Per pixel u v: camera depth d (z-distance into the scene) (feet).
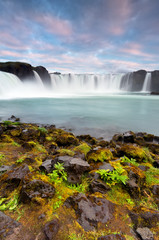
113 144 30.50
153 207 10.32
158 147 30.96
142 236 7.38
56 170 12.32
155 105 111.96
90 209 8.71
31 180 9.96
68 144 29.04
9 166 14.80
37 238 6.63
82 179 12.54
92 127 51.31
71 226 7.58
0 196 9.36
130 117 68.59
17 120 58.65
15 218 7.67
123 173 12.93
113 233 7.46
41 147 24.95
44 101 127.44
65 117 67.36
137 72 355.97
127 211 9.29
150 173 15.43
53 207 8.71
